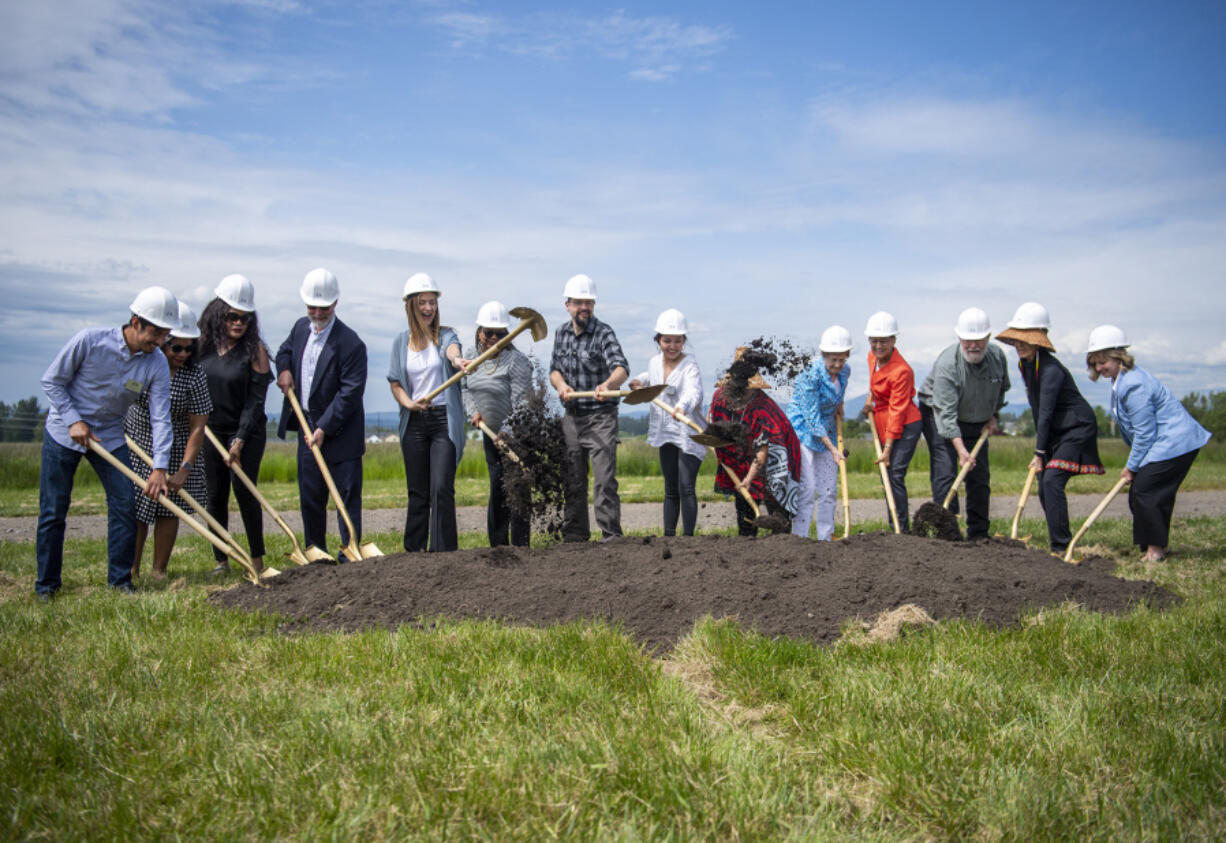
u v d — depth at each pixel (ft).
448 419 22.39
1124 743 10.19
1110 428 106.22
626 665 13.01
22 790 9.11
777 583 17.28
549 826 8.33
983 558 19.51
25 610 17.12
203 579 22.40
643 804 8.79
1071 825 8.53
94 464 20.74
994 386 26.63
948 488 27.43
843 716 11.09
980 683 12.04
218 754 9.85
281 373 23.59
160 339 19.56
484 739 10.25
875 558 18.83
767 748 10.25
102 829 8.42
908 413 27.12
